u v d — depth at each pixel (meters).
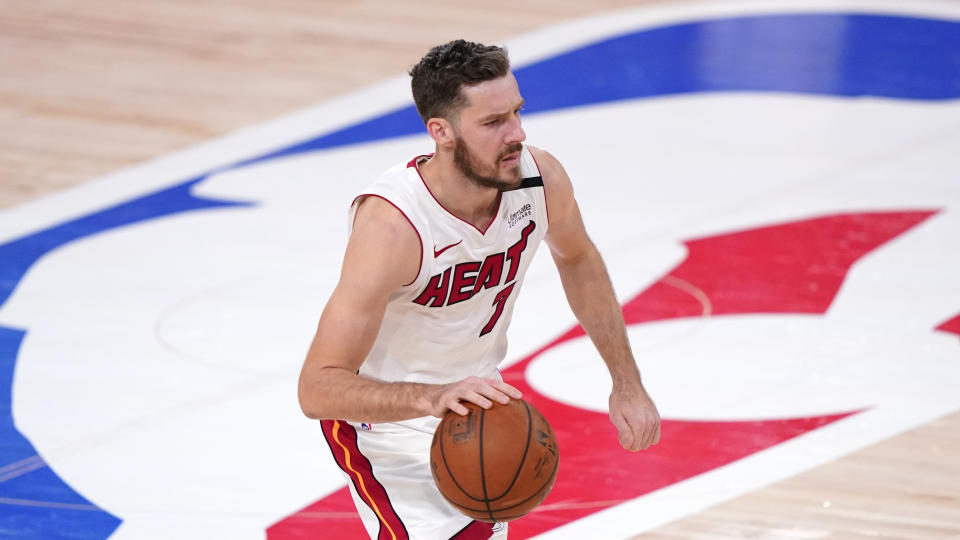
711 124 23.97
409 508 9.41
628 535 11.74
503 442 8.18
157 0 32.31
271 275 18.20
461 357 9.33
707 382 14.74
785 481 12.61
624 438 9.42
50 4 31.86
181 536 11.95
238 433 13.92
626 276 17.77
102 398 14.74
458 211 8.62
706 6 31.64
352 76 27.17
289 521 12.18
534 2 32.22
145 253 18.94
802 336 15.77
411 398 8.00
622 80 26.50
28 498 12.63
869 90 25.66
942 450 13.11
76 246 19.20
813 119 24.09
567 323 16.50
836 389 14.48
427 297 8.79
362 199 8.73
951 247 18.36
